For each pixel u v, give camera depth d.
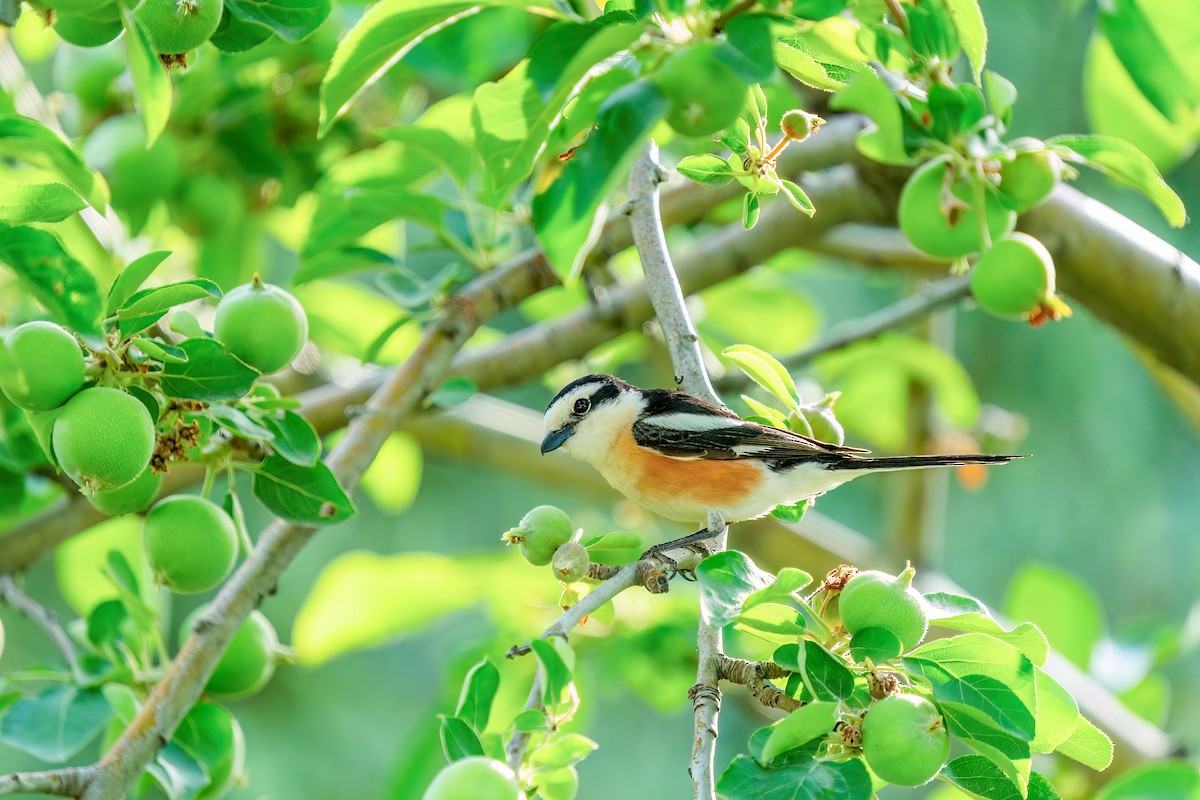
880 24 7.43
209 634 7.63
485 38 11.26
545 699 5.85
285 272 16.45
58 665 8.72
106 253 11.01
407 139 9.55
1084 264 10.16
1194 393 12.62
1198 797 9.20
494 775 5.28
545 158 6.71
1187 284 9.97
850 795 5.60
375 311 12.70
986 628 6.12
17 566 9.71
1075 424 18.45
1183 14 9.09
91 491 6.56
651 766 18.30
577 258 5.83
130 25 6.13
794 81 11.00
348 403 10.93
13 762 16.52
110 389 6.62
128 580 8.70
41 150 6.91
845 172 11.05
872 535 18.98
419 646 19.17
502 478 19.67
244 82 11.14
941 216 7.70
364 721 18.52
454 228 10.07
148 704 7.35
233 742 8.40
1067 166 7.80
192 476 10.74
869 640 6.01
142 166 10.62
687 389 7.75
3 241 6.64
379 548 19.06
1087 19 16.42
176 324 7.40
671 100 5.78
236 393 6.98
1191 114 9.41
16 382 6.55
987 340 18.72
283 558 7.93
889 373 14.09
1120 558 18.25
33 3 6.65
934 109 7.36
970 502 18.72
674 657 11.84
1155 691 12.45
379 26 6.37
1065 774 11.33
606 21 6.16
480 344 13.89
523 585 11.59
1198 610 12.59
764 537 13.17
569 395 10.16
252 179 11.41
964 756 6.21
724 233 11.12
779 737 5.68
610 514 16.19
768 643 6.90
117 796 7.04
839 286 18.61
